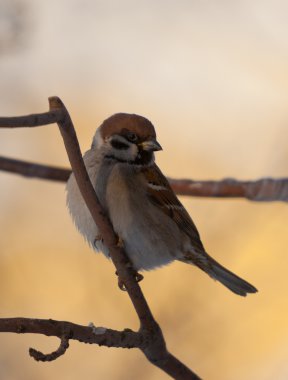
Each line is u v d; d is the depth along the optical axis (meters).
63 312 11.34
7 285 11.62
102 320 11.37
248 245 11.95
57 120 5.90
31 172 8.95
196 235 9.11
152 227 8.56
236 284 9.23
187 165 13.33
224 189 8.72
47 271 11.77
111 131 8.55
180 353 10.90
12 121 5.56
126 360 10.93
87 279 11.65
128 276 6.98
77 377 10.80
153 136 8.59
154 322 7.07
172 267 11.28
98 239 8.11
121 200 8.34
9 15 11.09
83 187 6.63
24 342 10.89
